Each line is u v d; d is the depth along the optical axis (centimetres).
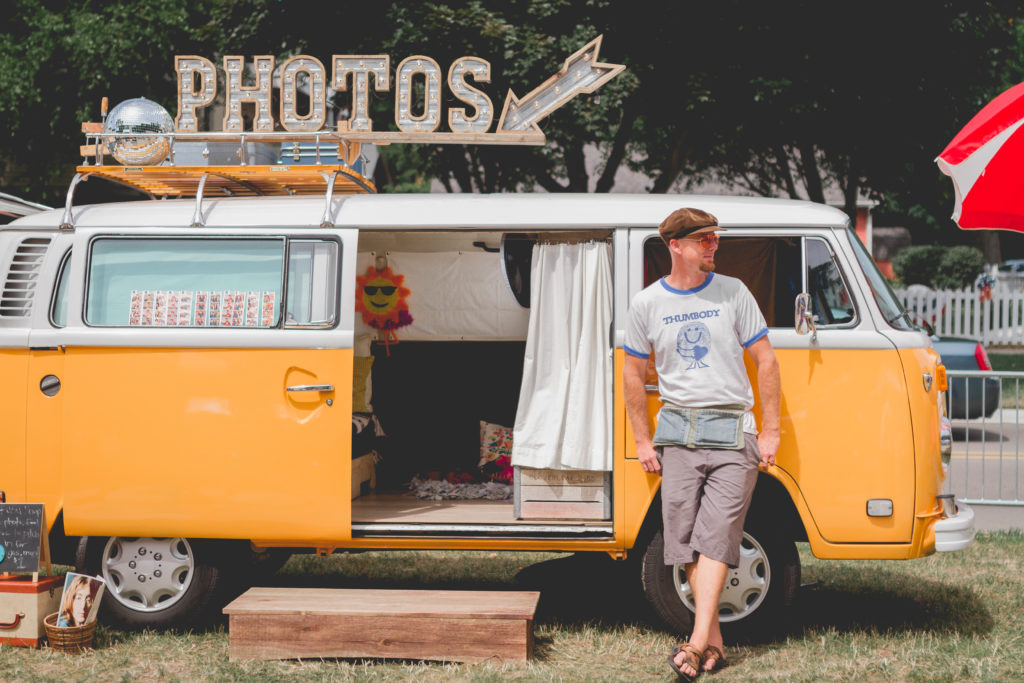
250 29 1434
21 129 1755
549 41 1349
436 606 483
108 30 1627
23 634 496
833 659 485
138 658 485
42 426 514
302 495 503
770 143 1823
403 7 1356
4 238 530
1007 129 443
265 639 480
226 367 509
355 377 671
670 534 459
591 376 516
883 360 492
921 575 656
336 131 545
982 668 467
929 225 4412
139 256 522
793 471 490
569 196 521
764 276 514
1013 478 920
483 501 590
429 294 707
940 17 1490
